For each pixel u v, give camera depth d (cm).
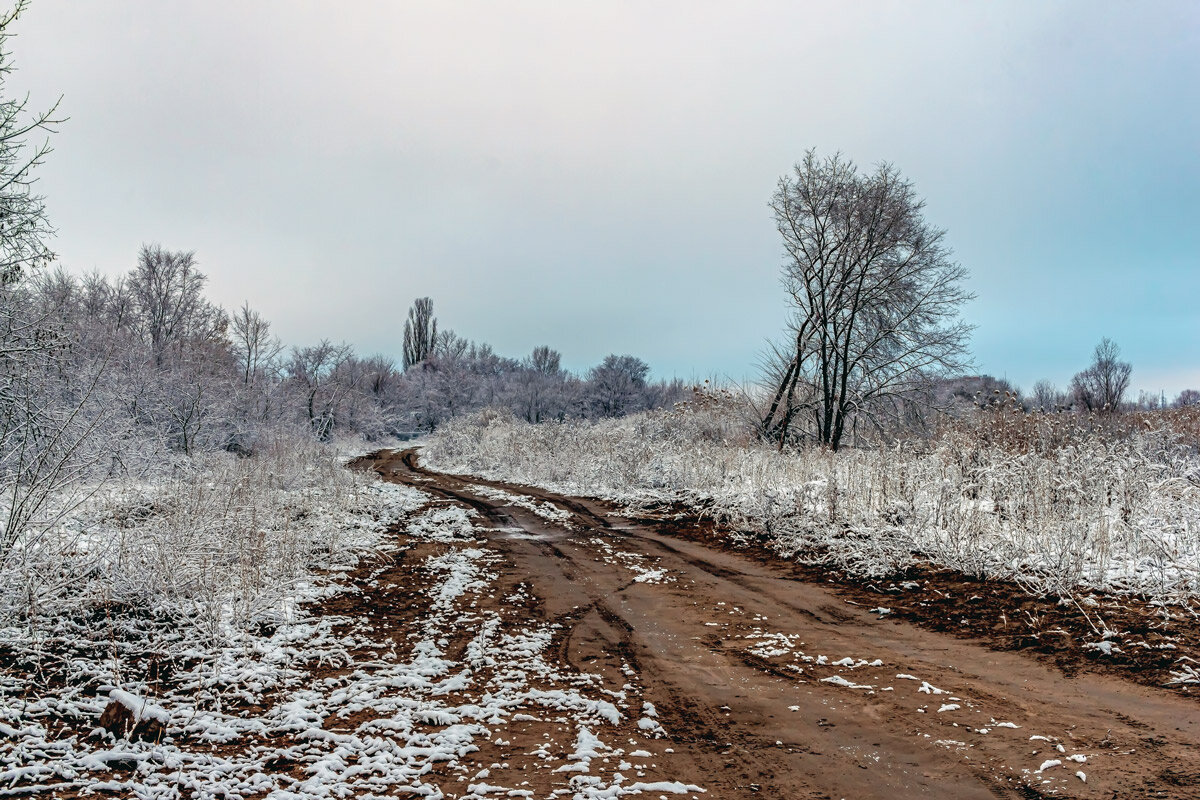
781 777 475
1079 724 543
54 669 612
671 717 589
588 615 934
